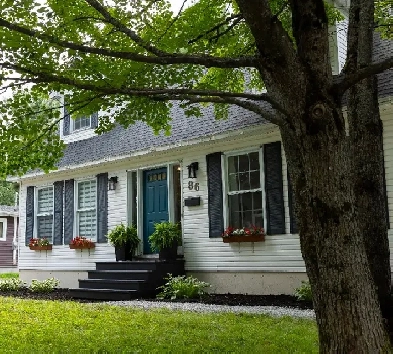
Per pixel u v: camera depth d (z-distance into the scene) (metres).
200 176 11.10
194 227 11.10
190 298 9.60
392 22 8.60
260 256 9.97
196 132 11.00
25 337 5.90
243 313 7.24
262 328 6.08
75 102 5.59
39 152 6.50
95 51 4.22
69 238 13.78
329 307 3.61
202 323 6.46
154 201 12.23
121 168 12.80
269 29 3.75
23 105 5.73
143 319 6.89
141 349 5.14
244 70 11.34
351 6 5.16
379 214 4.93
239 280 10.24
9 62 4.86
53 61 5.27
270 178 9.91
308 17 3.81
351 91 5.14
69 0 5.19
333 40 10.11
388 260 4.89
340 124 3.73
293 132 4.07
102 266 11.69
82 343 5.50
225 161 10.68
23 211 15.41
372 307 3.60
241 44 7.93
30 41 4.82
